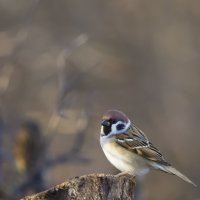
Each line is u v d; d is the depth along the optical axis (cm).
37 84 1691
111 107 1827
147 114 1867
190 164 1780
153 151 925
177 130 1834
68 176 1446
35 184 1102
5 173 1166
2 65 1423
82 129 1188
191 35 1977
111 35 1936
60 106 1192
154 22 1975
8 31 1645
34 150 1120
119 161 922
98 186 745
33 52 1752
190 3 1989
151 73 1925
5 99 1573
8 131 1221
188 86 1923
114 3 1961
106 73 1847
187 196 1664
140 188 1176
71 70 1742
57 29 1888
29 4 1814
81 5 1939
